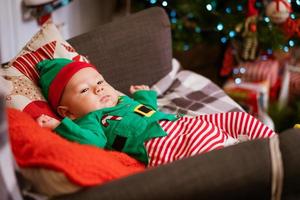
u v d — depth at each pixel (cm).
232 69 242
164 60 178
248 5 214
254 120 136
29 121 107
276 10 202
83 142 119
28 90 134
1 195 82
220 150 90
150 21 174
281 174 85
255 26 210
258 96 222
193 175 85
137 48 171
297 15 212
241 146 90
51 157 89
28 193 94
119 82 169
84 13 251
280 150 88
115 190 84
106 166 94
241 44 231
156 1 240
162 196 83
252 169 85
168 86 176
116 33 168
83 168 89
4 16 176
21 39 191
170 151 123
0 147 83
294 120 219
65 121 120
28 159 91
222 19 220
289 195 87
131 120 130
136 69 172
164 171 85
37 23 203
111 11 286
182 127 128
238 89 227
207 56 260
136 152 125
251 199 88
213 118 139
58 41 150
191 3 227
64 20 224
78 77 133
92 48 163
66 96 133
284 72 231
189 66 260
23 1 186
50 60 142
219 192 85
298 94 230
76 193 87
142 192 83
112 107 135
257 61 232
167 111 159
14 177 88
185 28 233
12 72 136
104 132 130
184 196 84
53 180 87
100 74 149
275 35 212
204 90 173
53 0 191
